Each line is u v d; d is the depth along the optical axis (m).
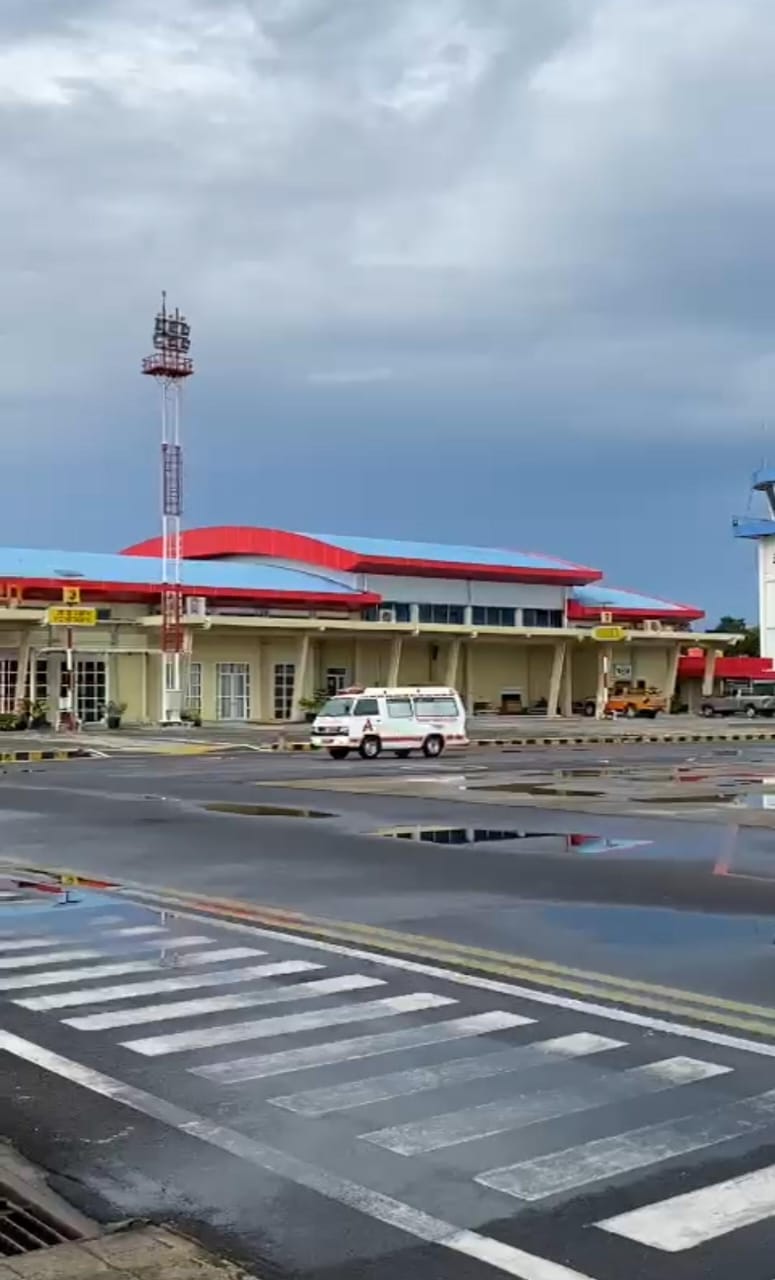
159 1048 7.22
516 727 56.62
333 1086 6.52
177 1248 4.60
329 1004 8.15
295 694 60.50
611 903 11.90
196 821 19.20
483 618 69.81
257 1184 5.29
